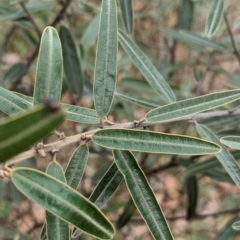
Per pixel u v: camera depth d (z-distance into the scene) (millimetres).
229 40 641
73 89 560
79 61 559
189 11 699
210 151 275
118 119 785
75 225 226
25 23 633
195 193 590
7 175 227
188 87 789
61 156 889
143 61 411
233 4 836
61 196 227
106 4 297
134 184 288
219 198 1034
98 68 297
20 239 606
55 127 161
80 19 828
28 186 226
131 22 482
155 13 921
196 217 658
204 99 323
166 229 281
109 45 296
